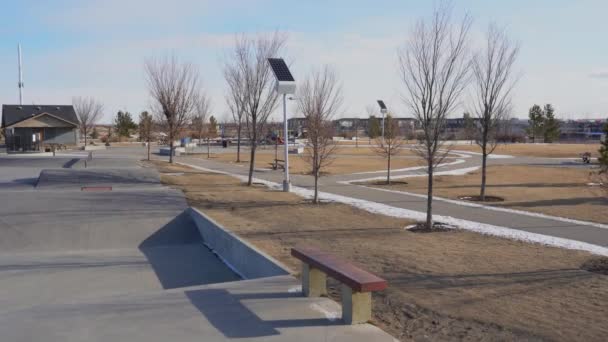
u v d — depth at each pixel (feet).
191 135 230.68
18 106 183.01
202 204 54.08
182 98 116.26
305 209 51.24
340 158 140.05
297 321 19.75
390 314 20.72
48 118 173.06
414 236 37.70
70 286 30.50
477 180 84.64
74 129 184.44
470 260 29.96
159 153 157.28
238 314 20.62
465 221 44.50
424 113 40.55
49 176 73.67
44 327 19.63
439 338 18.10
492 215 48.03
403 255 31.35
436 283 25.18
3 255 38.63
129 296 23.65
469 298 22.74
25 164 108.68
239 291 23.84
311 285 22.84
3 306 26.58
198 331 18.84
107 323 19.94
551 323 19.54
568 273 26.99
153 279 32.32
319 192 66.28
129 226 45.44
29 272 33.73
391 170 103.55
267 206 53.21
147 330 19.07
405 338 18.12
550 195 64.28
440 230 40.09
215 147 199.72
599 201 58.29
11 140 149.89
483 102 59.52
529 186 75.36
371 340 17.81
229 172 96.68
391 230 40.16
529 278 26.02
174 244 43.04
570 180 84.89
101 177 74.02
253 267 31.42
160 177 78.13
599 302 22.08
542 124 247.70
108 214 48.57
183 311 21.13
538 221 44.65
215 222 41.70
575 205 55.06
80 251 40.22
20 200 53.47
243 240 34.65
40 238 42.34
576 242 35.37
